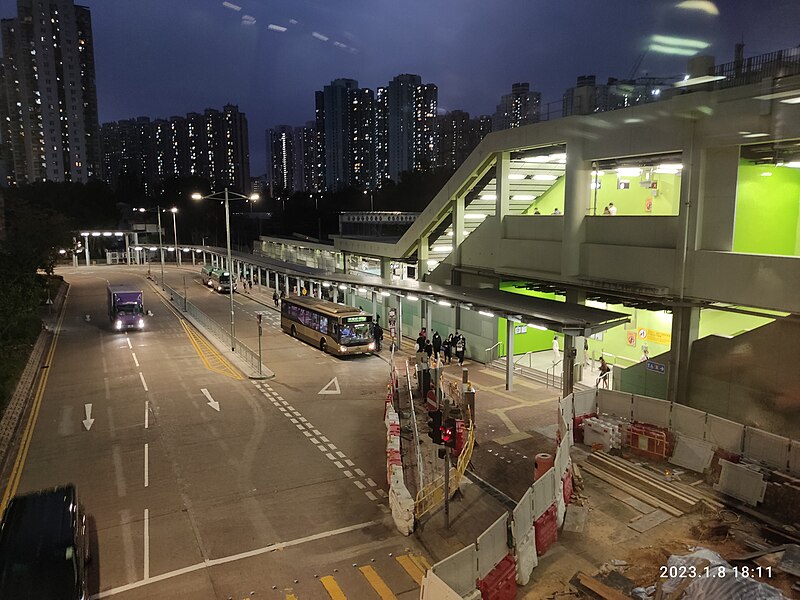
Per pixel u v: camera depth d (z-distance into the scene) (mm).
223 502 17062
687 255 22312
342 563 13945
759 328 20125
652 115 23203
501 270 32594
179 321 49344
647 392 24172
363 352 36500
